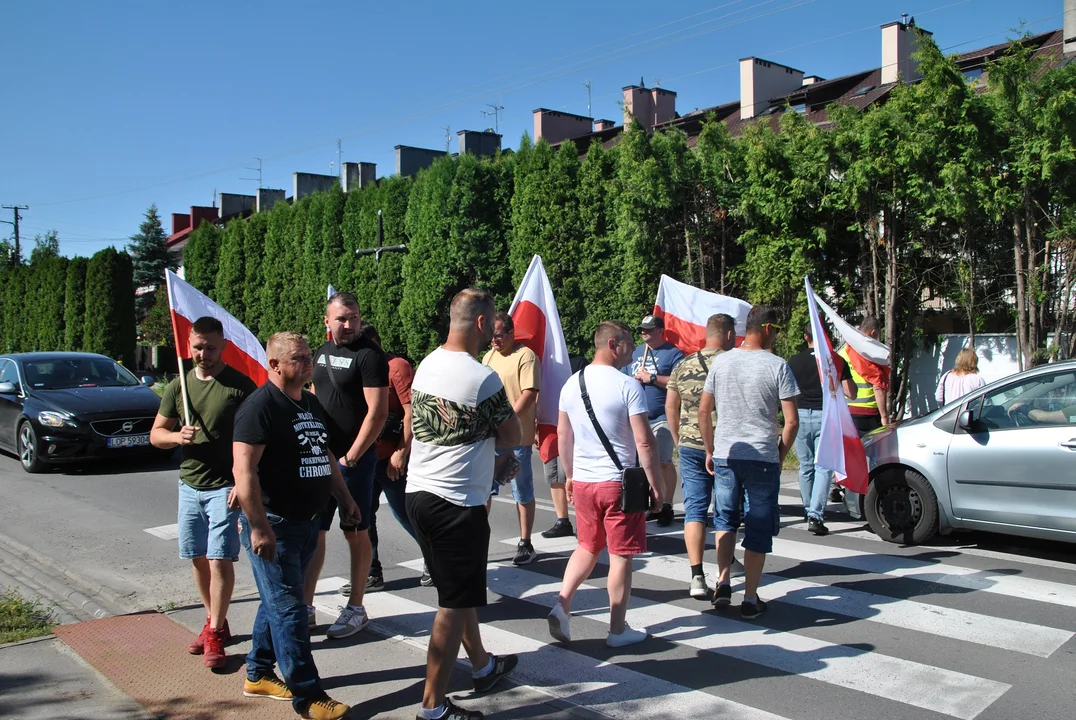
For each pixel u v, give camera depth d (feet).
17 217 201.46
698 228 45.47
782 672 14.75
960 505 22.39
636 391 15.60
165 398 15.94
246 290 92.22
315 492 13.15
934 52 34.91
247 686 14.03
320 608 18.52
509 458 14.32
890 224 38.14
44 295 111.86
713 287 46.01
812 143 39.34
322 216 81.30
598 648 16.01
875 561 21.84
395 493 18.98
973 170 34.50
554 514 28.45
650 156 45.11
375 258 73.56
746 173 43.93
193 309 17.63
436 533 12.41
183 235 179.63
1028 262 34.60
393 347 71.20
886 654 15.51
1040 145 32.60
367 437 15.88
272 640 13.67
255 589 20.35
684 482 19.21
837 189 38.81
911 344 39.60
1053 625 16.96
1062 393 21.33
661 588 19.77
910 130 35.88
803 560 22.00
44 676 14.99
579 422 15.85
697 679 14.48
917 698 13.65
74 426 36.19
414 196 68.59
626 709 13.37
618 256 50.60
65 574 22.17
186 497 15.56
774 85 88.12
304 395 13.74
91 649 16.31
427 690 12.48
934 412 23.41
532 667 15.12
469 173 62.13
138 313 144.46
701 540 18.89
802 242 39.99
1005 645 15.90
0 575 22.49
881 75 78.02
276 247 87.40
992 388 22.44
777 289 40.57
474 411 12.46
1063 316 34.19
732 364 17.62
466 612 13.69
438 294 63.52
